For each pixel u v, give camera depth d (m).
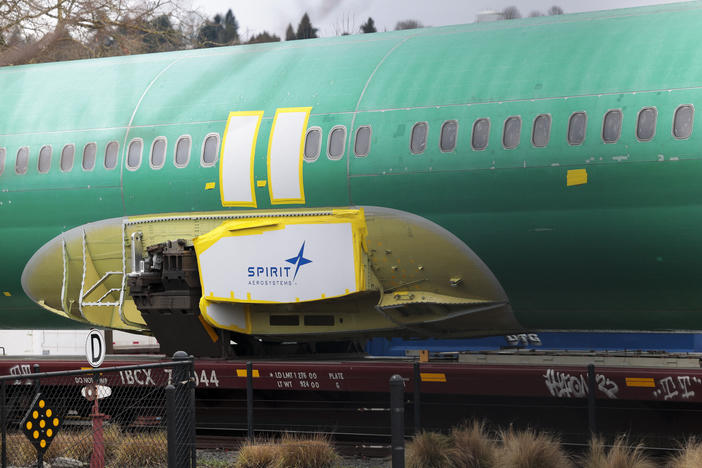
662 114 40.81
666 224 40.94
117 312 53.12
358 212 45.59
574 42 44.44
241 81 50.31
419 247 45.06
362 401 49.09
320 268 46.25
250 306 49.19
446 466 39.50
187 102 50.56
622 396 40.81
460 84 44.91
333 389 45.91
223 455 44.75
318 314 48.62
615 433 43.91
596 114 41.81
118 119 51.72
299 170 46.50
